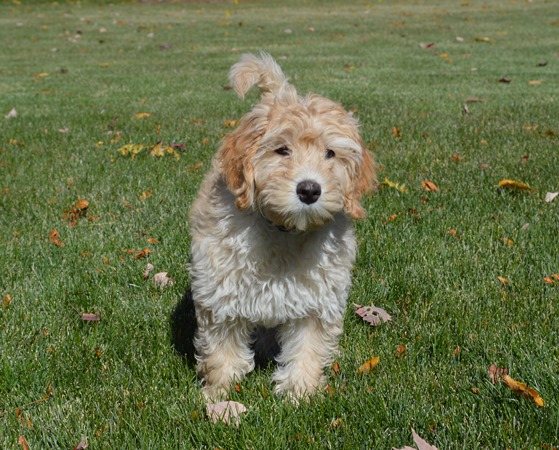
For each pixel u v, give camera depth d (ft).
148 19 23.97
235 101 10.47
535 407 3.83
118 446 3.67
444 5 27.45
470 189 6.27
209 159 7.16
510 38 17.97
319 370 4.13
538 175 6.55
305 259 3.89
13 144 7.88
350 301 4.80
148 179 6.55
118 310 4.69
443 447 3.66
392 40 18.06
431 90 11.39
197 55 16.14
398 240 5.47
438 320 4.64
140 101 10.65
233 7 28.25
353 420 3.83
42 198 6.17
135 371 4.18
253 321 4.00
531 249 5.29
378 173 6.64
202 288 4.00
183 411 3.89
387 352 4.33
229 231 3.90
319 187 3.71
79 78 13.16
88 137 8.20
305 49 16.72
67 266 5.15
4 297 4.78
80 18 24.07
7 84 12.56
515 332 4.42
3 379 4.11
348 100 10.36
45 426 3.80
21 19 23.85
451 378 4.09
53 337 4.42
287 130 3.82
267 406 3.92
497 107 9.84
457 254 5.26
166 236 5.50
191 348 4.43
